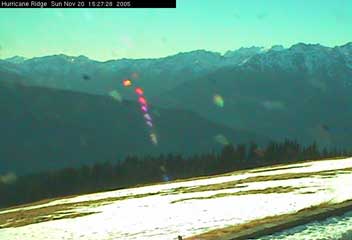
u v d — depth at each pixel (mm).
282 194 35125
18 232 42094
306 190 35344
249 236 14836
